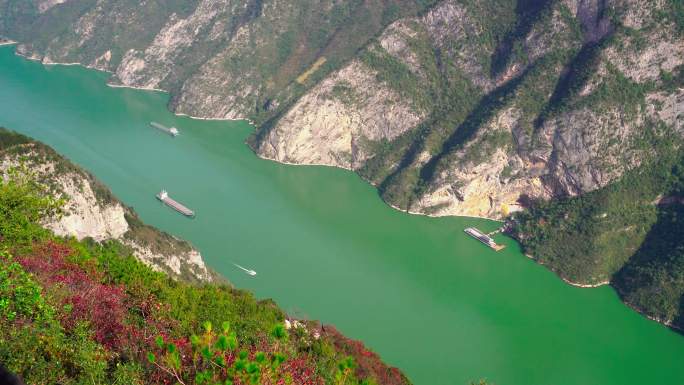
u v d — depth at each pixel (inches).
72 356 1567.4
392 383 2775.6
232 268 6461.6
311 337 2598.4
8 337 1526.8
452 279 7140.8
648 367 5959.6
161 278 2554.1
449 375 5344.5
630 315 6914.4
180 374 1475.1
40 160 4382.4
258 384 1333.7
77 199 4424.2
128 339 1766.7
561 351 6013.8
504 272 7539.4
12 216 2417.6
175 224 7214.6
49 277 2007.9
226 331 1396.4
